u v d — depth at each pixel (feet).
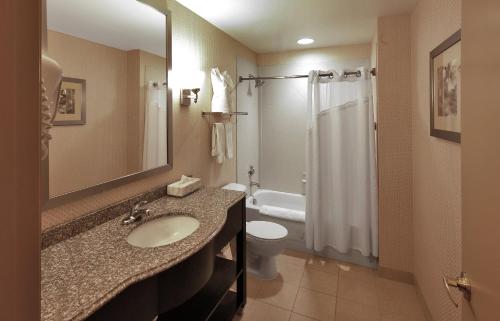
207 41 7.64
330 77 8.35
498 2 1.85
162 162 5.99
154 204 5.47
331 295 7.06
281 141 11.82
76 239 3.95
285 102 11.56
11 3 0.97
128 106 5.06
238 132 10.09
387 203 7.66
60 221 3.99
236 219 6.01
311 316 6.31
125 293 3.08
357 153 8.18
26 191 1.06
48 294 2.70
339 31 8.57
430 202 5.85
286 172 11.87
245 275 6.50
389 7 6.81
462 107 2.59
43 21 3.63
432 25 5.49
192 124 7.09
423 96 6.18
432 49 5.51
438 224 5.38
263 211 9.52
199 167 7.48
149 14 5.47
